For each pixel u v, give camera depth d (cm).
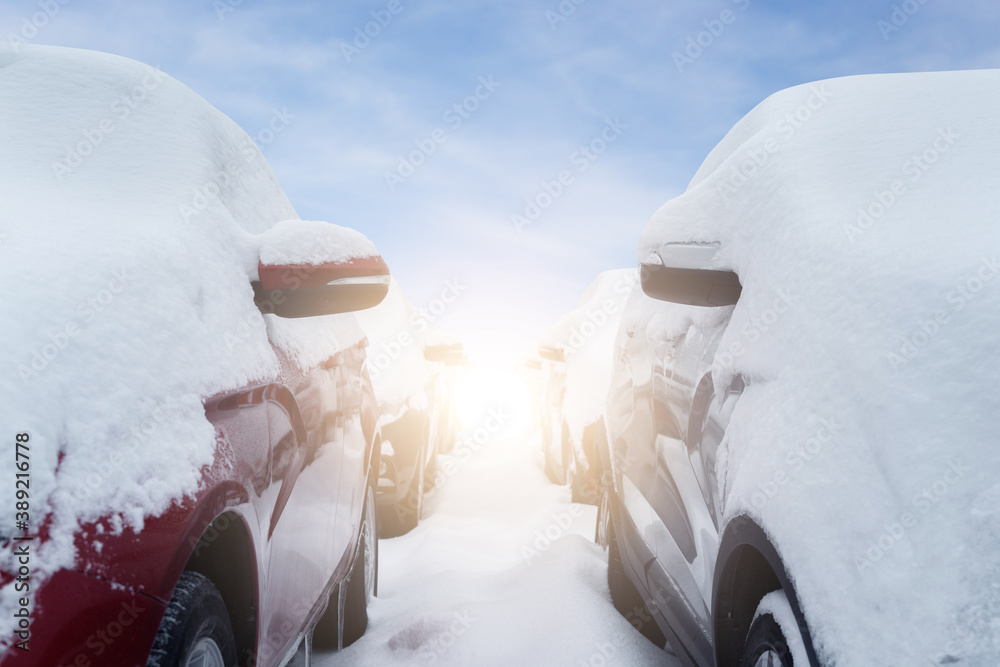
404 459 517
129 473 119
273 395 192
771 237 198
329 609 309
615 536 336
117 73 224
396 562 455
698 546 218
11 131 197
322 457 240
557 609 306
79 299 131
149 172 194
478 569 415
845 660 114
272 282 192
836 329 154
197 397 147
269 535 179
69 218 162
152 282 150
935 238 154
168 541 121
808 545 134
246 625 164
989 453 109
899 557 114
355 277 212
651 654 280
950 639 100
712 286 215
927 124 208
